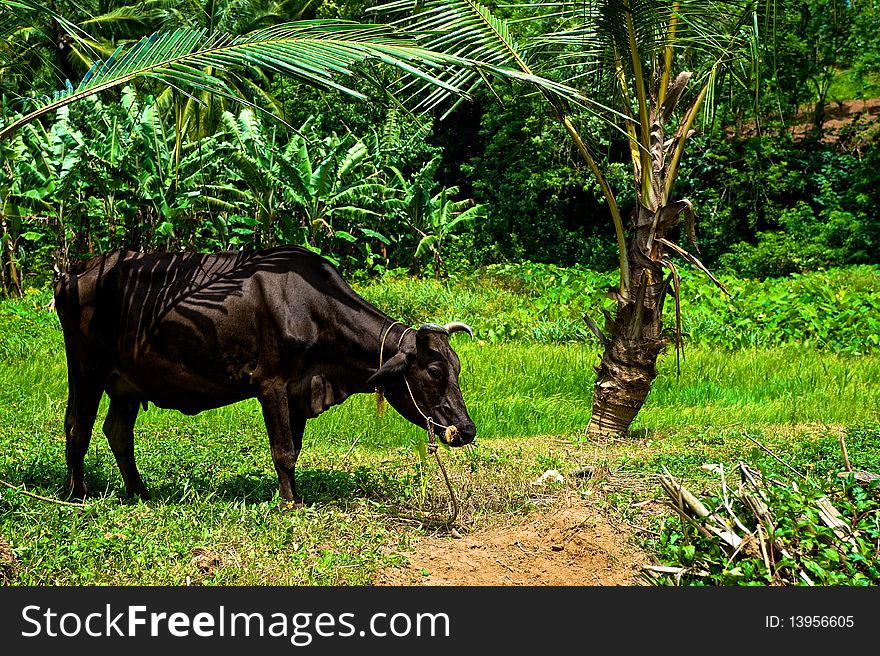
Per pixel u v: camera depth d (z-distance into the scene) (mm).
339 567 5062
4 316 13719
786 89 28328
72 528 5320
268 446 8273
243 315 6035
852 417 10211
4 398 9891
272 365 6062
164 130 20922
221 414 9648
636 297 9195
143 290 6148
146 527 5449
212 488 6582
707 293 17016
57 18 6195
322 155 21234
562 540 5562
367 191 21516
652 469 7613
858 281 22266
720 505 5688
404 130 24375
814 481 6199
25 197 18703
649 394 11320
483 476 7148
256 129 19656
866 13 28828
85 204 18906
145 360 6109
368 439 8875
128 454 6430
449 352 6137
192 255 6336
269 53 5426
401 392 6152
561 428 9812
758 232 28375
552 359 12391
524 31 12094
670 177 9227
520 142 27781
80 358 6273
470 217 23438
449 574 5203
